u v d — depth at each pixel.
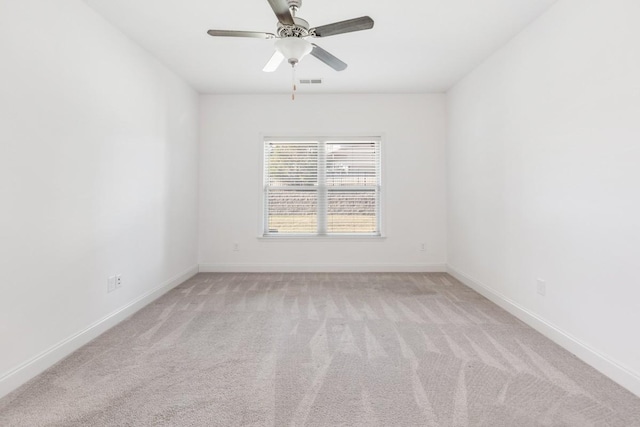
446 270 4.66
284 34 2.36
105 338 2.47
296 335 2.53
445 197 4.68
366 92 4.62
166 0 2.42
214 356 2.19
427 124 4.67
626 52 1.83
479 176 3.63
